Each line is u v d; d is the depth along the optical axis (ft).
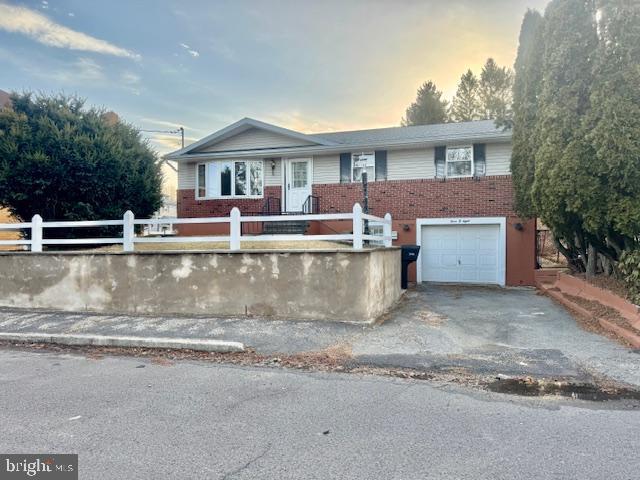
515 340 22.67
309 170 54.90
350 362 19.16
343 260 26.66
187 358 20.27
